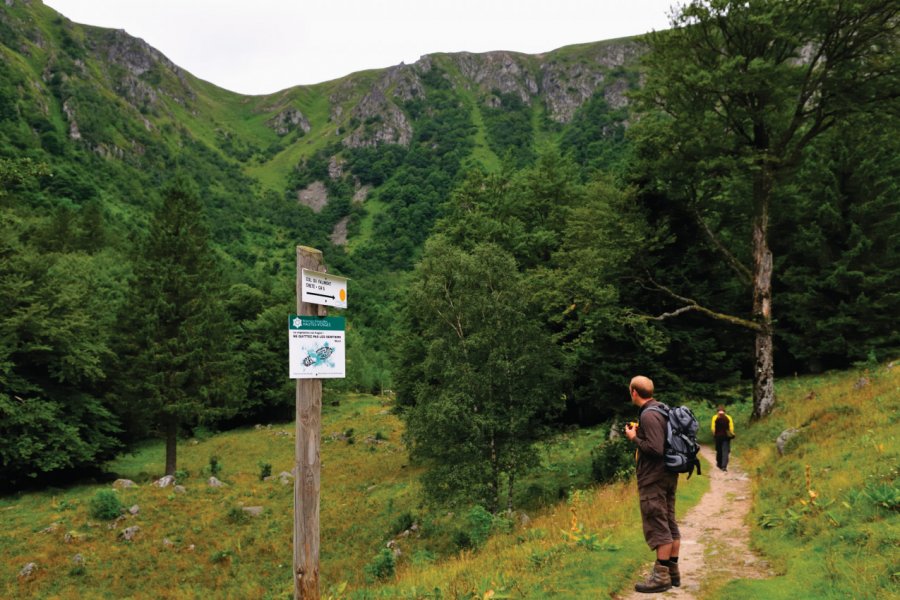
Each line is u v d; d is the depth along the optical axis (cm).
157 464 4531
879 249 3341
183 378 3672
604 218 2445
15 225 3962
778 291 3816
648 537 626
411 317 3284
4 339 3312
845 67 2227
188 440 5853
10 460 3177
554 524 1235
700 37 2386
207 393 3731
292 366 591
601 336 2366
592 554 827
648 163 2453
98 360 3694
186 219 3962
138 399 3678
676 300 2528
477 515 1551
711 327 2542
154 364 3688
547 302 2336
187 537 2248
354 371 8875
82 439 3653
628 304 2494
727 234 2902
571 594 659
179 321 3856
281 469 3909
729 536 980
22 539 2220
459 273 2061
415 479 3006
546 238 3186
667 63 2381
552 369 2062
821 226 3488
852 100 2239
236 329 7000
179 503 2734
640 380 648
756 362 2470
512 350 1986
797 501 1004
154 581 1864
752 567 771
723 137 2359
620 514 1121
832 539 744
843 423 1427
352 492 3023
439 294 2083
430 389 2017
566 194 3578
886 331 3253
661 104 2472
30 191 13312
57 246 8312
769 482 1284
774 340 3841
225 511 2611
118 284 6925
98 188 19800
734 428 2495
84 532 2275
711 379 2366
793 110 2566
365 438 4853
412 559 1638
